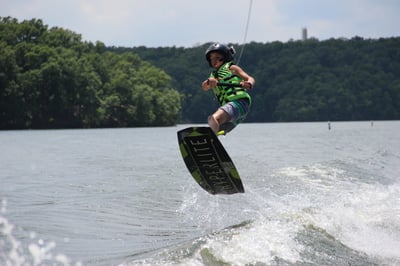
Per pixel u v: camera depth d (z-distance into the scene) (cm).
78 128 14862
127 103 16475
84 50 17900
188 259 929
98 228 1272
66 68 14238
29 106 13800
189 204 1639
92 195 1766
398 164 3166
